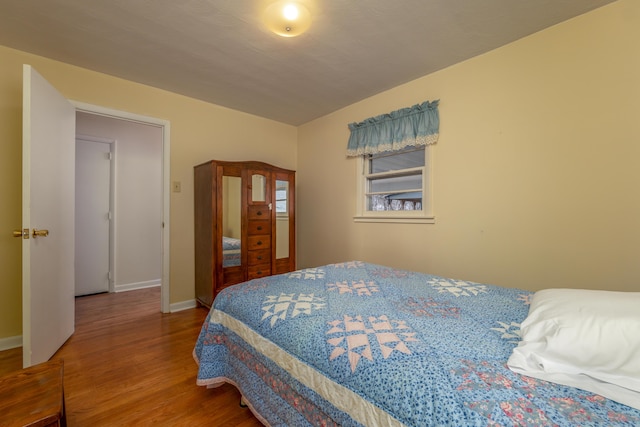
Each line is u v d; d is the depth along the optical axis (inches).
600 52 67.5
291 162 156.8
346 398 33.6
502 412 25.0
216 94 117.9
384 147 112.6
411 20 72.0
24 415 34.2
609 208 66.7
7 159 84.3
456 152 93.9
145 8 67.7
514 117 81.1
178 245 118.4
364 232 124.4
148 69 97.1
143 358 77.3
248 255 118.6
